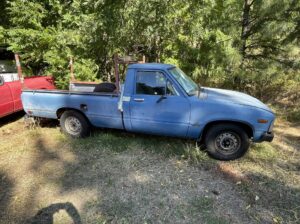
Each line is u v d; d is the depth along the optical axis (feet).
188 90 13.92
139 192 11.34
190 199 10.85
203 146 14.84
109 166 13.42
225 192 11.30
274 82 25.64
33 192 11.53
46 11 23.39
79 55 23.03
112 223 9.63
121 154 14.65
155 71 13.67
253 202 10.68
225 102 13.03
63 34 21.33
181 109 13.39
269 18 21.79
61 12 23.18
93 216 10.00
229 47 22.36
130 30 20.81
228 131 13.35
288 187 11.72
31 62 26.23
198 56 24.30
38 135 17.51
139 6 18.06
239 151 13.51
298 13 21.07
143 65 14.07
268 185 11.83
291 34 21.74
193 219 9.77
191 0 19.53
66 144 16.11
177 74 14.37
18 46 22.52
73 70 21.99
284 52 22.93
